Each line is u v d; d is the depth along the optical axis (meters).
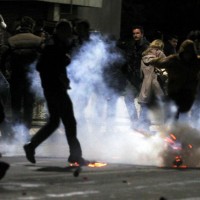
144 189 14.52
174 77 19.81
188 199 13.60
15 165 17.61
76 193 13.80
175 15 55.72
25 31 22.41
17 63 22.28
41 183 14.86
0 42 22.20
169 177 16.20
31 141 17.20
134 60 25.59
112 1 39.78
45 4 33.75
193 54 19.62
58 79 17.06
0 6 32.75
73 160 17.19
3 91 21.89
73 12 35.84
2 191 13.87
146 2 55.75
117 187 14.64
